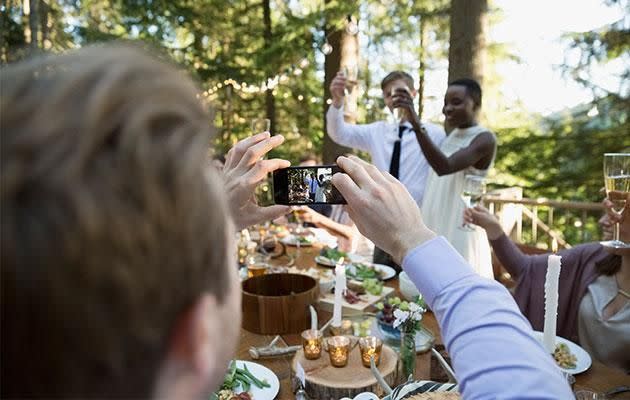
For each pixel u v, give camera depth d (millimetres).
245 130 9391
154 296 243
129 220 229
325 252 2576
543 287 1874
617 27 6227
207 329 281
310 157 4730
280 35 7867
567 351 1351
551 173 7121
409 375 1216
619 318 1646
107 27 8469
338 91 3242
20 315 223
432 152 2383
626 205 1544
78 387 240
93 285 225
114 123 236
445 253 494
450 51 4793
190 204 251
